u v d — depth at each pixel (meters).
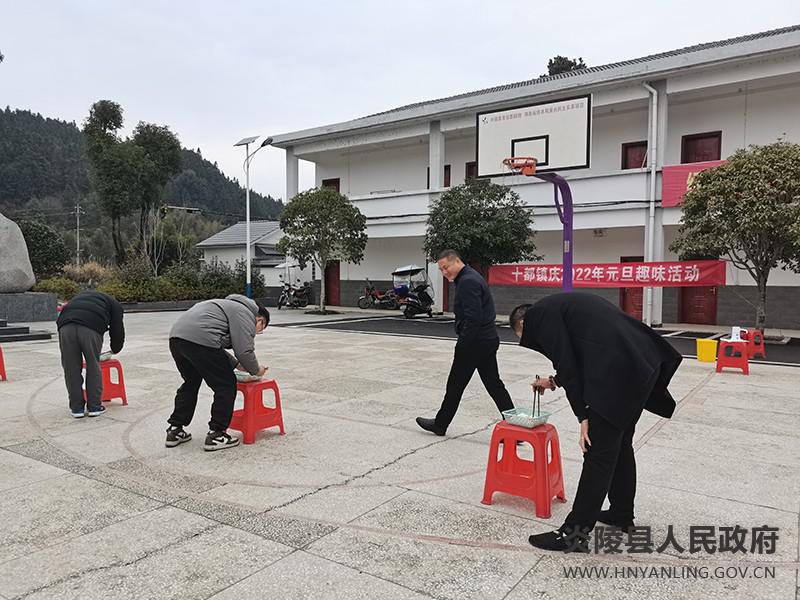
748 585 2.69
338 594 2.60
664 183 14.30
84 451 4.67
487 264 15.53
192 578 2.74
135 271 22.89
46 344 11.66
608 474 2.96
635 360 2.87
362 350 10.75
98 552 3.00
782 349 10.88
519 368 8.84
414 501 3.67
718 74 13.91
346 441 4.95
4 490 3.85
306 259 19.08
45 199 67.31
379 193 20.53
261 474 4.14
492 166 13.52
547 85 15.92
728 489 3.87
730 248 11.59
